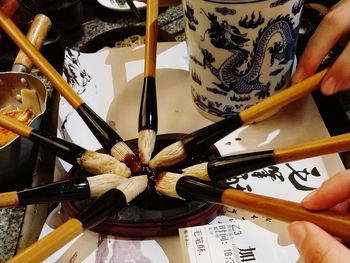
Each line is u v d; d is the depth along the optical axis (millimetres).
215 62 285
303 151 237
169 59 369
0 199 243
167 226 247
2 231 279
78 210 250
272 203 215
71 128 313
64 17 419
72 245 249
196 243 238
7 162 285
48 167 297
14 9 377
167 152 269
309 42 294
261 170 279
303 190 269
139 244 249
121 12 447
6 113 338
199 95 318
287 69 299
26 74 328
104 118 334
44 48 381
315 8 387
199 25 272
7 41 394
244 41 268
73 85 344
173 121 329
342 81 274
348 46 276
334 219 201
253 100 303
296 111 315
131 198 247
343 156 288
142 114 288
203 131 270
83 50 386
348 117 315
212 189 235
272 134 307
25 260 209
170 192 253
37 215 273
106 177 254
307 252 184
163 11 448
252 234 243
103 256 245
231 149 302
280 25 267
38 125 307
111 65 363
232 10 253
